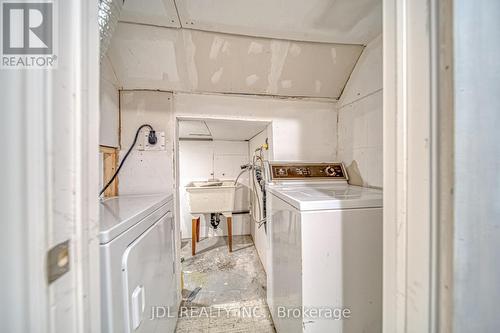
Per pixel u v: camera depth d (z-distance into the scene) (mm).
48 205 293
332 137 1688
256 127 1926
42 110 291
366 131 1346
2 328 273
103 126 1221
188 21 1089
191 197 2434
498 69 342
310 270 874
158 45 1224
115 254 591
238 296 1704
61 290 309
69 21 324
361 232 909
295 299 945
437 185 352
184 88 1475
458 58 332
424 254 367
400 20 394
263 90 1545
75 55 330
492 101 342
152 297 852
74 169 326
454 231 340
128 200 1116
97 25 371
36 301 285
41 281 287
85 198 344
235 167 3064
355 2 985
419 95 369
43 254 287
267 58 1348
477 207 342
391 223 425
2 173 271
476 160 339
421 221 371
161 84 1430
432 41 350
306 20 1093
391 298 426
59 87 309
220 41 1233
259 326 1398
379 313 919
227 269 2121
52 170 298
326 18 1081
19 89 281
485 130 341
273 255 1364
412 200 384
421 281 372
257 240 2455
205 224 3021
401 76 394
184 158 2953
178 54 1271
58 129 307
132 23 1107
